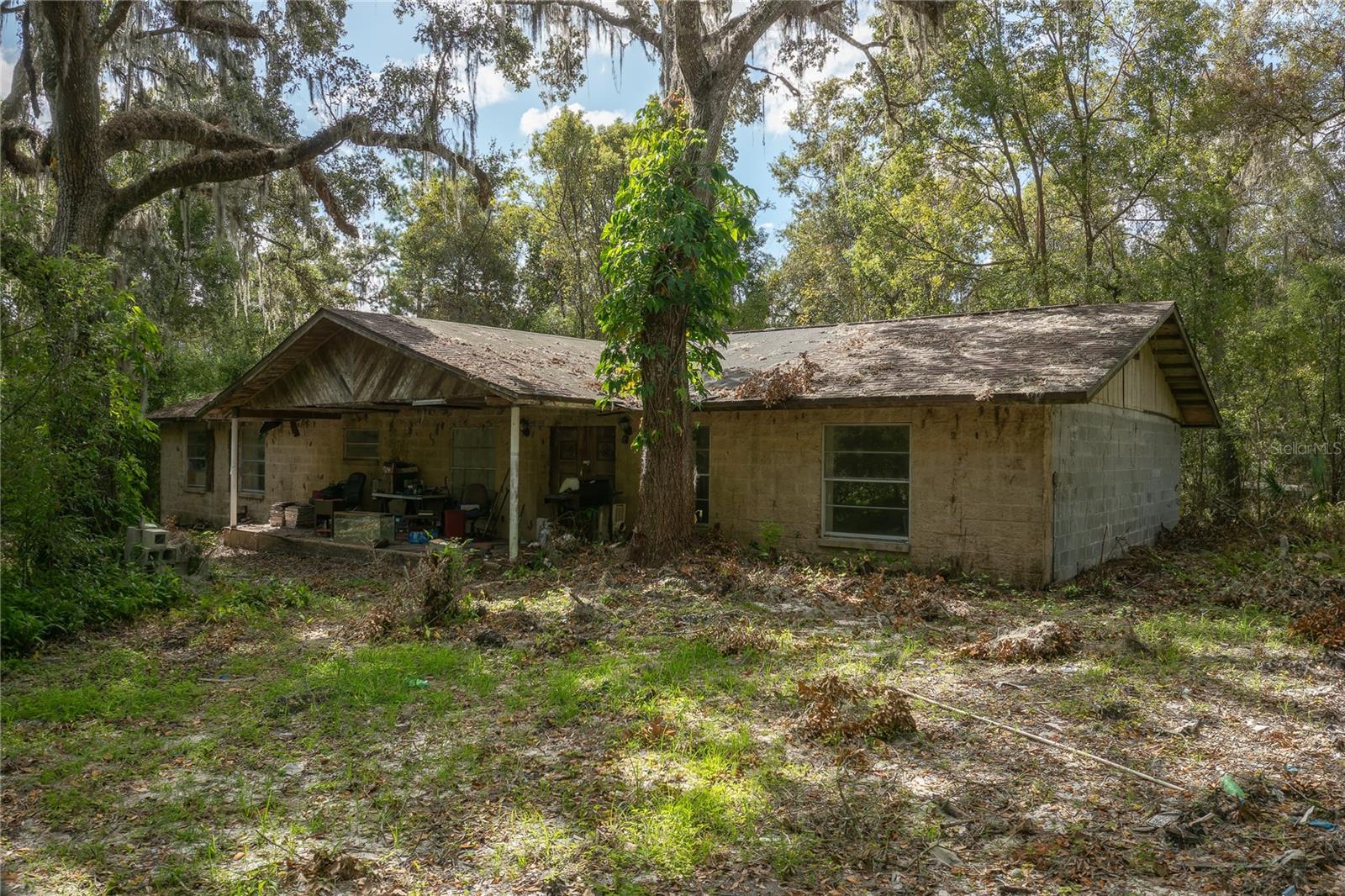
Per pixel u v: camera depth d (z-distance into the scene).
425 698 6.50
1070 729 5.71
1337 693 6.46
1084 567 12.09
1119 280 21.16
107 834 4.35
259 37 17.22
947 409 11.72
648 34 17.02
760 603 9.78
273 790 4.84
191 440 21.59
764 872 3.90
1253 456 20.45
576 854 4.05
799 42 17.45
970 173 24.83
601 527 14.61
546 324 37.44
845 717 5.78
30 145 15.96
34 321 8.58
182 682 7.02
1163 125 22.48
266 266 24.39
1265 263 23.94
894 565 12.01
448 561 9.44
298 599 10.66
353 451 17.91
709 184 11.92
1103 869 3.91
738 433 13.62
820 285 35.97
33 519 8.54
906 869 3.93
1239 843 4.16
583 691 6.59
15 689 6.86
